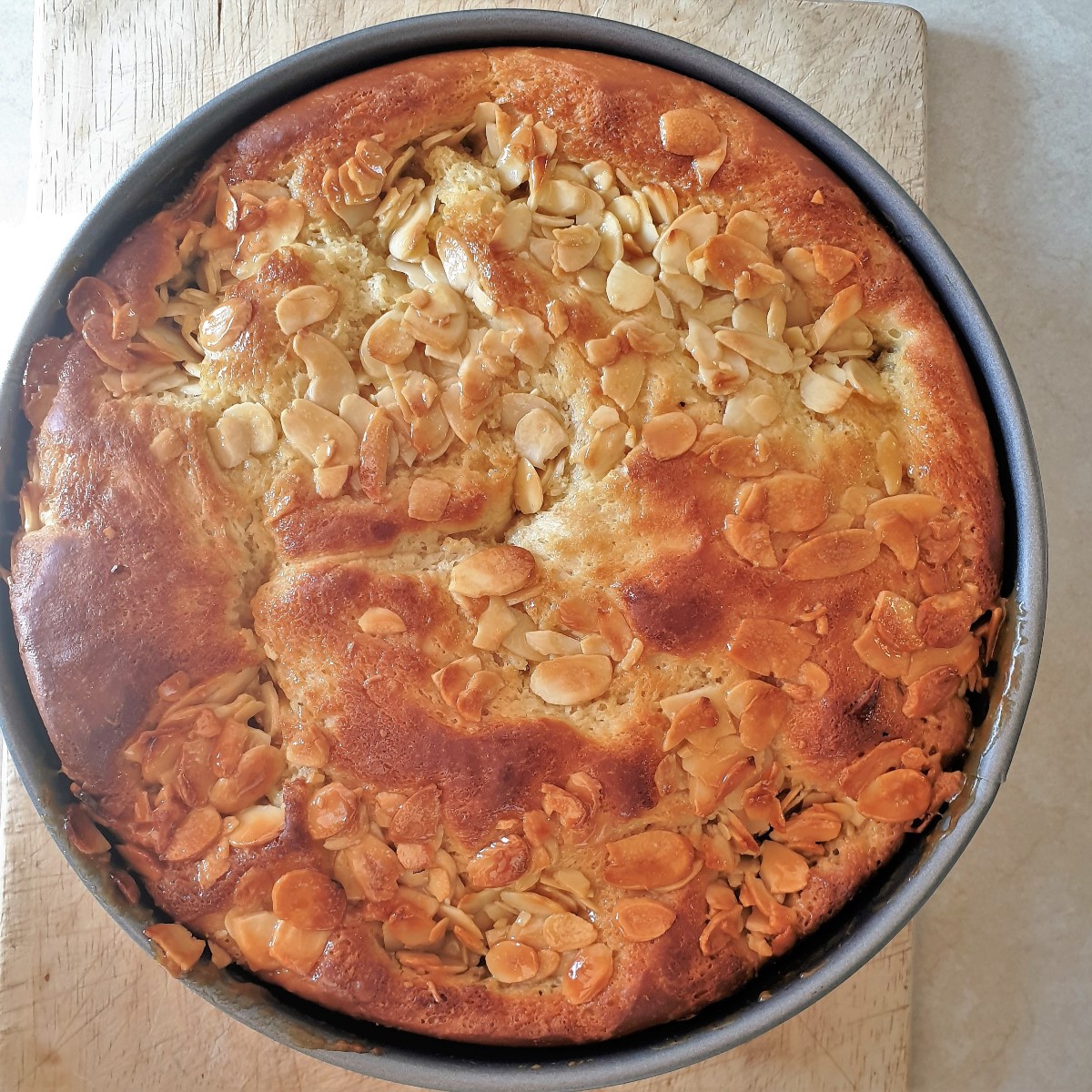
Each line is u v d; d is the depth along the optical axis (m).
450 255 0.27
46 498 0.27
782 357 0.28
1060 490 0.37
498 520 0.28
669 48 0.29
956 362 0.28
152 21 0.33
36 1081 0.31
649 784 0.26
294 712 0.27
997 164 0.36
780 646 0.27
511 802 0.26
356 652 0.27
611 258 0.28
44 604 0.26
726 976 0.27
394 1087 0.32
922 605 0.27
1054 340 0.37
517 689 0.27
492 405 0.27
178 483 0.27
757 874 0.27
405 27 0.28
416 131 0.28
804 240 0.28
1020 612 0.27
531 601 0.27
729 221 0.28
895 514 0.27
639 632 0.27
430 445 0.27
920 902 0.26
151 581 0.27
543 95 0.28
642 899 0.27
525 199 0.28
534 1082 0.26
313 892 0.26
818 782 0.27
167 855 0.26
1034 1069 0.35
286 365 0.27
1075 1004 0.36
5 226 0.37
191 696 0.27
